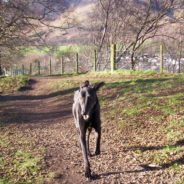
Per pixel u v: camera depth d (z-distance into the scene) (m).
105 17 30.00
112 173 5.66
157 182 5.09
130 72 18.48
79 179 5.53
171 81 13.14
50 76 26.94
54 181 5.43
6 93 19.27
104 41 30.12
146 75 17.23
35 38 19.44
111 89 13.73
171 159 5.92
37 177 5.59
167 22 25.83
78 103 5.77
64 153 7.07
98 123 5.92
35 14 18.89
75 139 8.35
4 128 10.32
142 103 10.16
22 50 21.20
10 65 34.09
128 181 5.27
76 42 35.56
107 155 6.68
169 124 7.93
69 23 21.12
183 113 8.46
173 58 31.56
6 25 17.47
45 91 18.72
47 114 12.51
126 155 6.55
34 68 45.31
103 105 11.36
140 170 5.69
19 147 7.64
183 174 5.24
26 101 16.27
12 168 6.02
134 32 27.23
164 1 25.14
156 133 7.58
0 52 23.84
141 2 27.47
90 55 33.56
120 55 24.98
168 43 30.14
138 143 7.22
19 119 11.84
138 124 8.48
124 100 11.22
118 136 7.97
